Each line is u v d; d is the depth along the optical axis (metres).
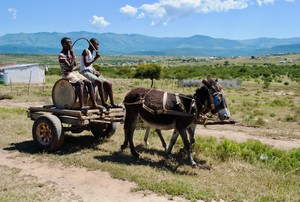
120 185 7.94
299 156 10.59
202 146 11.42
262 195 7.38
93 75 10.85
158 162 9.77
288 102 33.72
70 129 11.20
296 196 7.43
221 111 9.23
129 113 10.30
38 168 9.05
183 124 9.44
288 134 16.27
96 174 8.66
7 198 6.92
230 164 9.73
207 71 109.75
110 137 12.52
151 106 9.65
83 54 10.93
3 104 26.47
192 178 8.38
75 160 9.59
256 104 29.81
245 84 67.06
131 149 10.20
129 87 52.03
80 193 7.47
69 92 10.59
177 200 7.12
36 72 63.03
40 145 10.55
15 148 10.88
